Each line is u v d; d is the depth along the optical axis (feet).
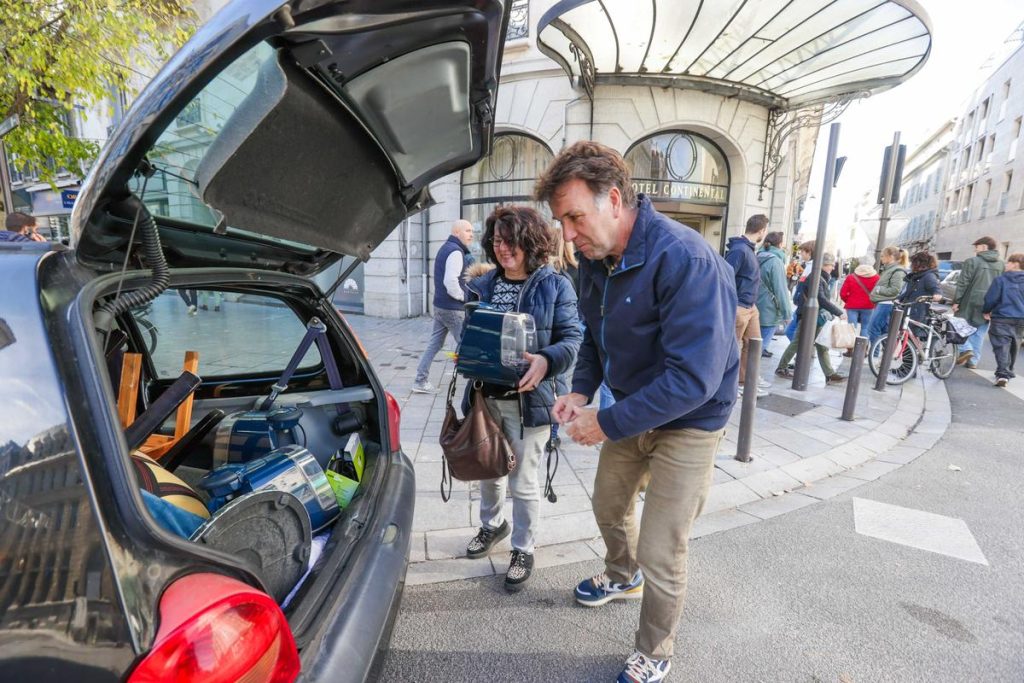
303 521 4.43
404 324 33.14
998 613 7.39
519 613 7.27
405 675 6.19
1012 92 86.84
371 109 4.70
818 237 18.31
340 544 4.69
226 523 3.72
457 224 16.46
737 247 14.78
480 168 33.53
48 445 2.86
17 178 42.96
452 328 16.69
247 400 7.45
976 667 6.40
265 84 3.59
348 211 5.82
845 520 10.02
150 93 3.00
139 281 4.13
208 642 2.71
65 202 20.66
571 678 6.19
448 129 5.64
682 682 6.16
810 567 8.48
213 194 3.81
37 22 15.51
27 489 2.81
